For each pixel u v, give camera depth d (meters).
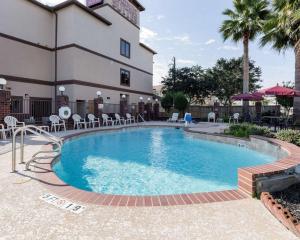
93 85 17.78
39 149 7.26
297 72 12.18
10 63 14.07
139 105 22.41
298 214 3.02
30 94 15.26
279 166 4.05
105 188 5.19
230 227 2.71
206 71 29.55
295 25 9.73
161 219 2.89
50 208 3.15
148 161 7.66
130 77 23.03
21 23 14.67
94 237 2.49
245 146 9.45
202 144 10.87
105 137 12.94
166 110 25.31
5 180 4.23
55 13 16.47
